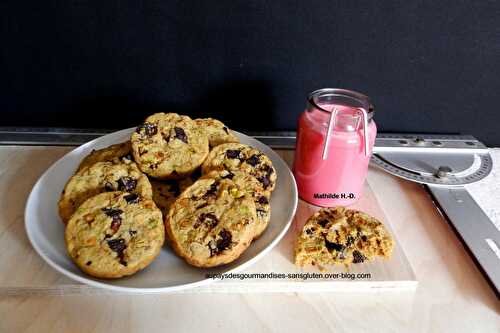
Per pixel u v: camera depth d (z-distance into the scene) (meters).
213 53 0.47
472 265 0.35
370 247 0.34
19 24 0.44
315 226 0.35
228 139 0.41
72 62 0.47
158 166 0.36
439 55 0.47
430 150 0.49
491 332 0.30
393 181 0.45
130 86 0.49
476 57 0.48
